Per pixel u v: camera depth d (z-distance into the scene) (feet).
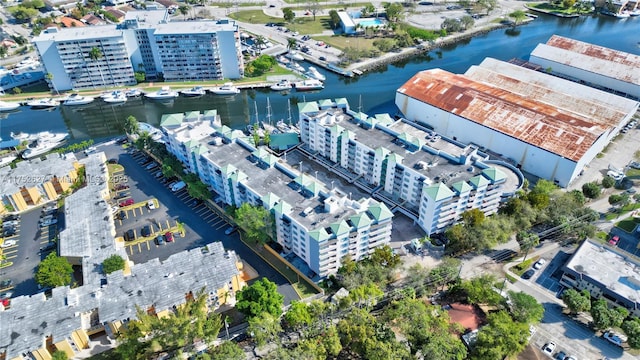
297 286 613.93
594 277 581.12
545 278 619.67
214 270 578.66
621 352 526.16
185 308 522.47
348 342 515.91
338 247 593.83
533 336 544.21
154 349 504.43
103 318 524.11
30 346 490.49
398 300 573.33
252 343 542.16
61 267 598.75
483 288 568.00
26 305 535.19
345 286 593.83
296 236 617.62
